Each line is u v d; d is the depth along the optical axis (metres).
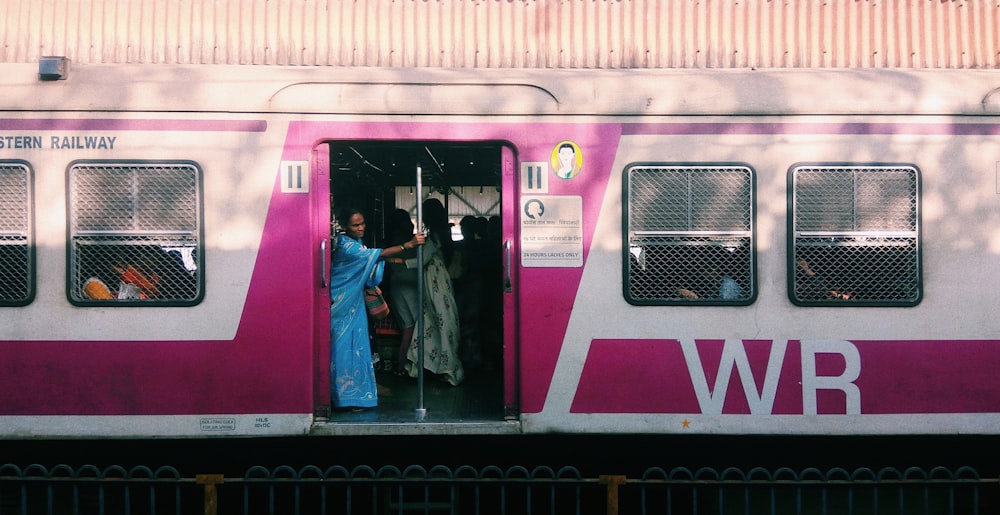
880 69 5.04
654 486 4.32
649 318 4.93
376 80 4.93
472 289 6.66
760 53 5.12
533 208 4.94
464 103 4.93
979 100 4.96
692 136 4.94
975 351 4.93
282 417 4.87
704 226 4.93
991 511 5.23
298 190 4.89
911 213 4.94
